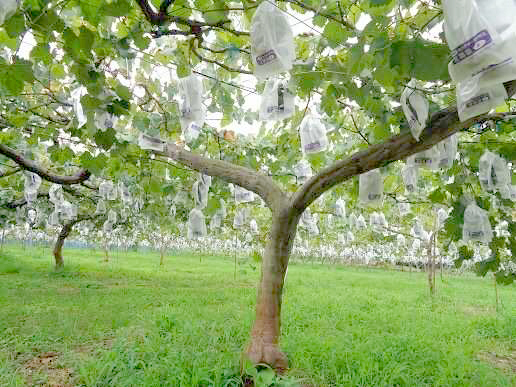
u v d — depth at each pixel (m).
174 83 3.70
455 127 2.67
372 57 1.83
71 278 11.84
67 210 8.57
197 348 4.38
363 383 3.69
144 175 5.83
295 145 5.03
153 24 2.14
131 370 3.62
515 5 1.24
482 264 3.78
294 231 3.63
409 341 5.10
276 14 1.72
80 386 3.53
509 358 5.32
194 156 4.18
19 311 6.28
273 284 3.62
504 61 1.23
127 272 14.50
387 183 5.34
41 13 1.82
